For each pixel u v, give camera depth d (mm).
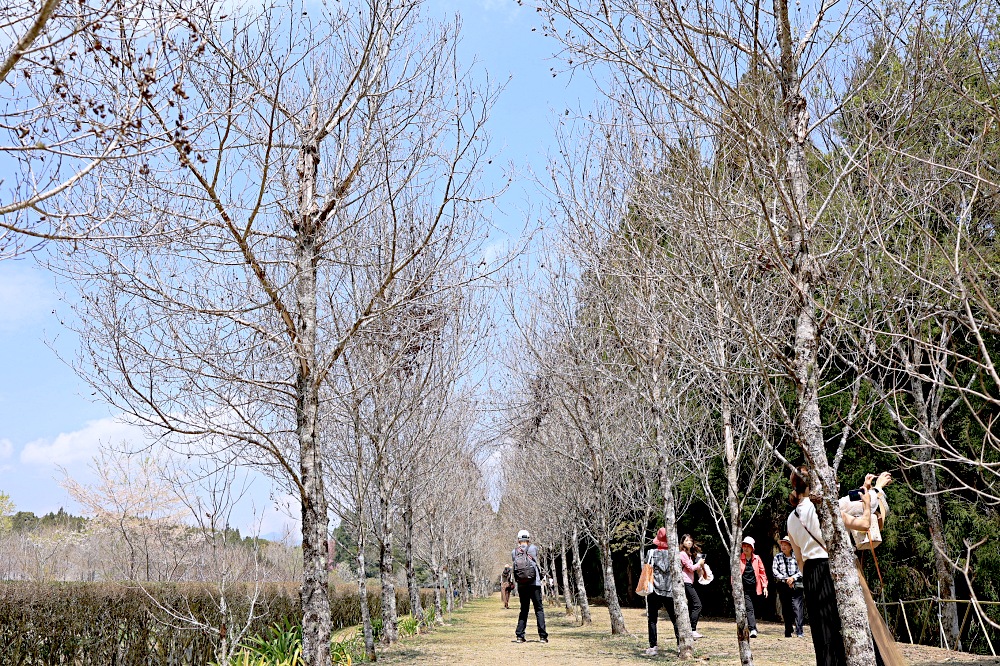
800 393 5523
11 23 3910
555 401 16578
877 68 5902
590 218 10016
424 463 17719
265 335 7105
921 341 5168
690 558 14359
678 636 11383
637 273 9180
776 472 17281
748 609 14484
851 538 5816
